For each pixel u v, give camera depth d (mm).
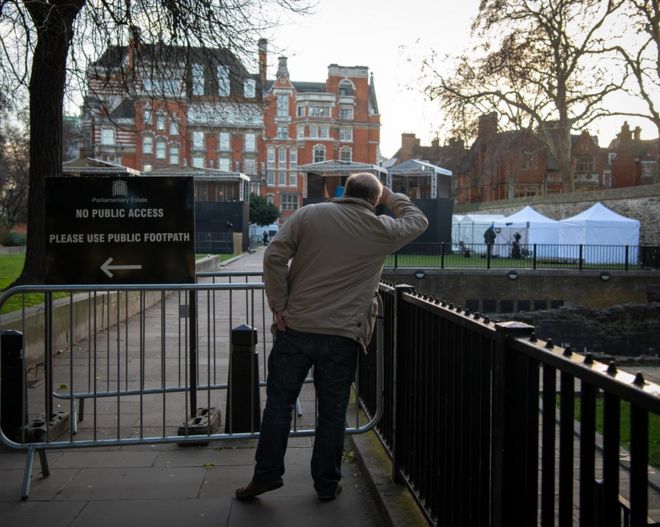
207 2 10672
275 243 3393
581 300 26000
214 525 3406
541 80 39219
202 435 4445
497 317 21219
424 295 3496
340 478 3752
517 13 37250
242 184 44438
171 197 4828
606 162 81500
